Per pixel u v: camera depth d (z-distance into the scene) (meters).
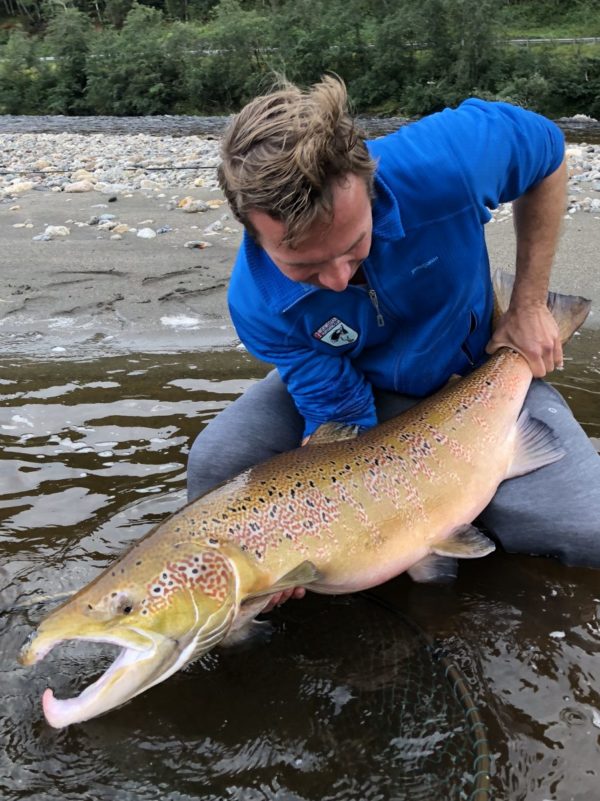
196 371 1.79
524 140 1.07
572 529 1.02
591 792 0.70
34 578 1.02
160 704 0.83
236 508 0.88
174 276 2.46
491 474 1.09
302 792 0.72
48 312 2.20
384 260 0.99
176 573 0.80
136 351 1.93
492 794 0.70
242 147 0.76
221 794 0.72
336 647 0.92
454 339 1.14
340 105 0.76
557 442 1.10
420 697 0.83
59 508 1.20
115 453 1.38
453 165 0.99
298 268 0.82
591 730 0.77
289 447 1.19
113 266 2.57
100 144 7.32
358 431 1.11
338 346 1.10
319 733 0.79
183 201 3.55
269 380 1.25
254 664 0.89
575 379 1.65
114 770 0.75
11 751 0.77
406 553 1.00
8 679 0.86
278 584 0.88
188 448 1.40
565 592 1.00
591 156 5.07
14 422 1.52
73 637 0.75
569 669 0.86
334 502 0.94
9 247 2.83
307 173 0.73
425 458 1.04
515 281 1.20
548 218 1.15
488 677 0.85
